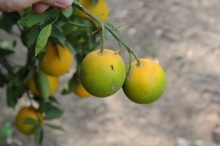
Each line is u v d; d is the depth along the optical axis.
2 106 2.51
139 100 0.80
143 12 3.50
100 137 2.43
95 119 2.54
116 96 2.69
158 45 3.12
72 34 1.08
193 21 3.38
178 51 3.05
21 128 1.20
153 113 2.56
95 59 0.77
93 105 2.63
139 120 2.52
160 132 2.44
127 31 3.29
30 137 2.35
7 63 1.23
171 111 2.56
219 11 3.55
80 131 2.46
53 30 0.91
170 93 2.68
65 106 2.61
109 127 2.49
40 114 1.20
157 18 3.41
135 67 0.80
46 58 1.04
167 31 3.25
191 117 2.51
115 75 0.76
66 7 0.79
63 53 1.05
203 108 2.56
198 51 3.04
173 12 3.50
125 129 2.47
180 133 2.43
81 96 1.22
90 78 0.76
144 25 3.35
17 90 1.19
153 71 0.79
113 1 3.67
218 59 2.97
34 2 0.77
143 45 3.13
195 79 2.77
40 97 1.17
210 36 3.20
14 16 0.94
